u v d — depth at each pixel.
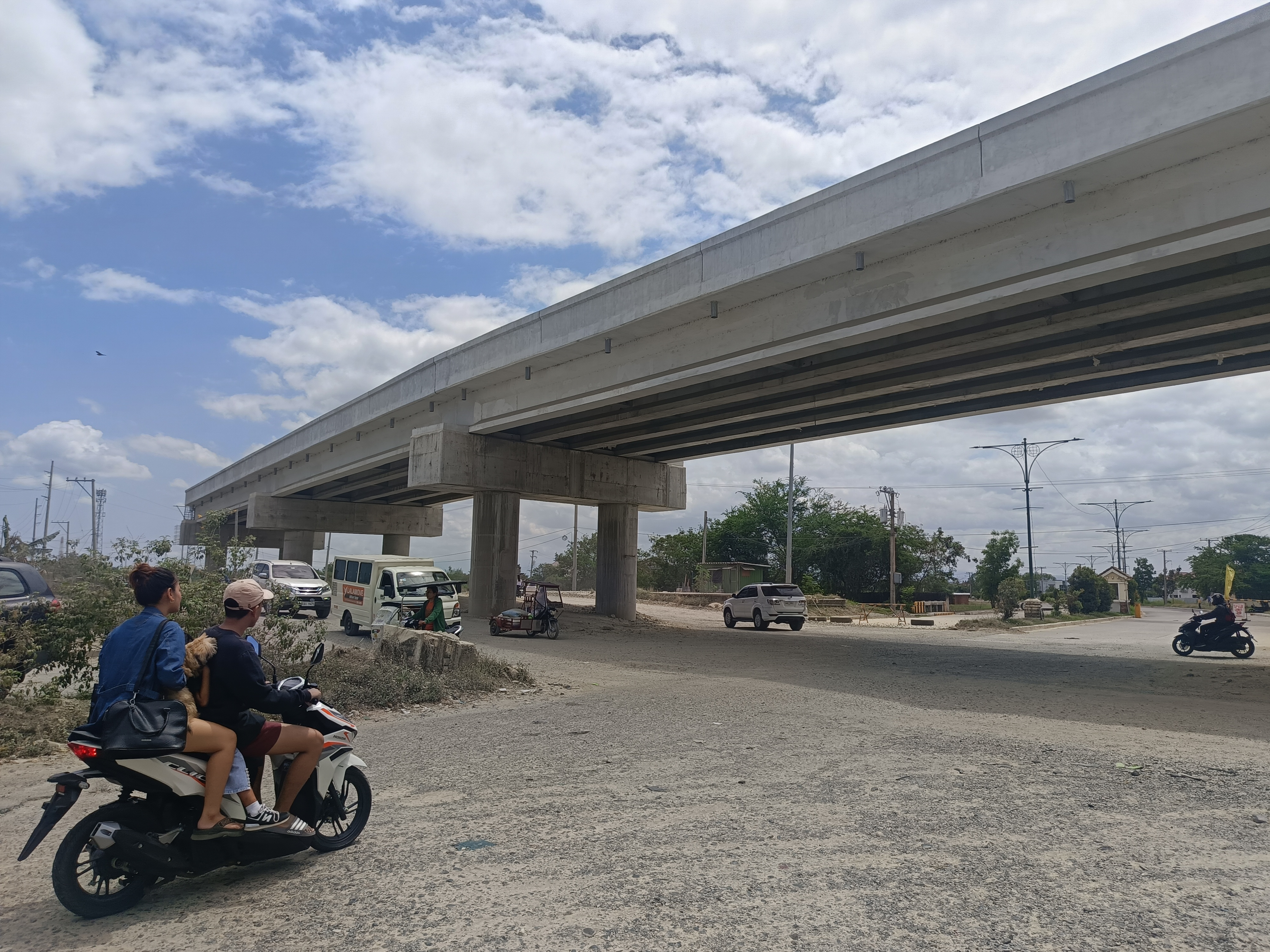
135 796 6.63
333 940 3.91
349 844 5.31
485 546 30.72
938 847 5.15
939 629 38.53
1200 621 22.08
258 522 50.22
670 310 19.25
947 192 13.52
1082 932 3.89
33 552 23.14
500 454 29.75
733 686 13.64
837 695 12.52
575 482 31.88
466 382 27.53
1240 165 11.38
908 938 3.84
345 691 11.28
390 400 32.66
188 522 65.50
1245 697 13.28
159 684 4.42
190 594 11.51
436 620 17.48
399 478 43.62
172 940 3.93
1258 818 5.77
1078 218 12.98
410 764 7.60
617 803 6.23
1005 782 6.83
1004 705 11.68
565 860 4.98
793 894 4.39
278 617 12.54
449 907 4.28
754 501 71.88
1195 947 3.73
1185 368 19.27
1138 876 4.63
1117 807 6.04
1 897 4.51
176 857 4.38
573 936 3.90
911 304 15.16
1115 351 17.69
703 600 53.12
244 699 4.73
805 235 15.97
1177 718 10.66
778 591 32.53
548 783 6.85
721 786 6.71
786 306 17.62
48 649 10.18
